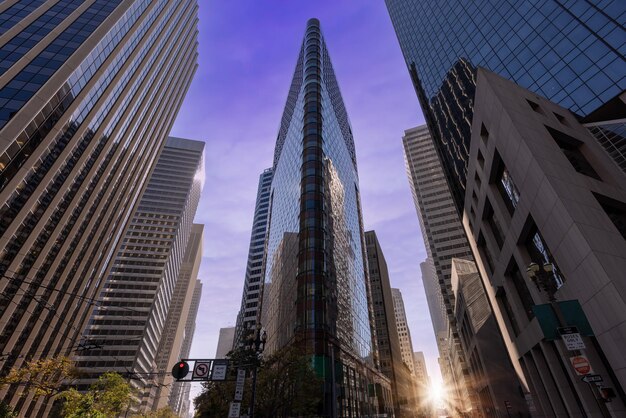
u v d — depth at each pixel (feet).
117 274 421.18
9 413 102.83
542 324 43.04
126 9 189.67
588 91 105.29
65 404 112.78
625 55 99.76
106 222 221.66
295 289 160.86
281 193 257.34
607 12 109.40
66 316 187.42
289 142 264.72
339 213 222.48
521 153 73.00
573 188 63.98
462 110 172.35
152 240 467.11
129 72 204.85
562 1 124.57
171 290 504.43
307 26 384.47
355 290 230.07
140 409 377.30
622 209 67.77
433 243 363.35
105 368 343.05
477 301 201.77
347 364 164.04
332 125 260.42
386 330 340.18
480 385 211.00
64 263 174.81
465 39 174.60
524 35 136.15
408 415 315.17
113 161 205.98
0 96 127.24
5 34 147.13
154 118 279.69
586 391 65.10
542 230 68.80
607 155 83.97
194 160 599.98
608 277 51.19
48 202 146.30
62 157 148.25
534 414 105.60
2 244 125.08
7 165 121.49
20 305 145.48
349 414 148.15
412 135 468.34
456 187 183.32
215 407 104.68
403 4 269.23
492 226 110.01
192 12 351.25
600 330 54.49
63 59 148.97
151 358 433.48
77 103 152.87
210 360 73.82
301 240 169.89
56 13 169.99
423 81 232.53
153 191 526.57
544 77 121.19
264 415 94.53
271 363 106.22
